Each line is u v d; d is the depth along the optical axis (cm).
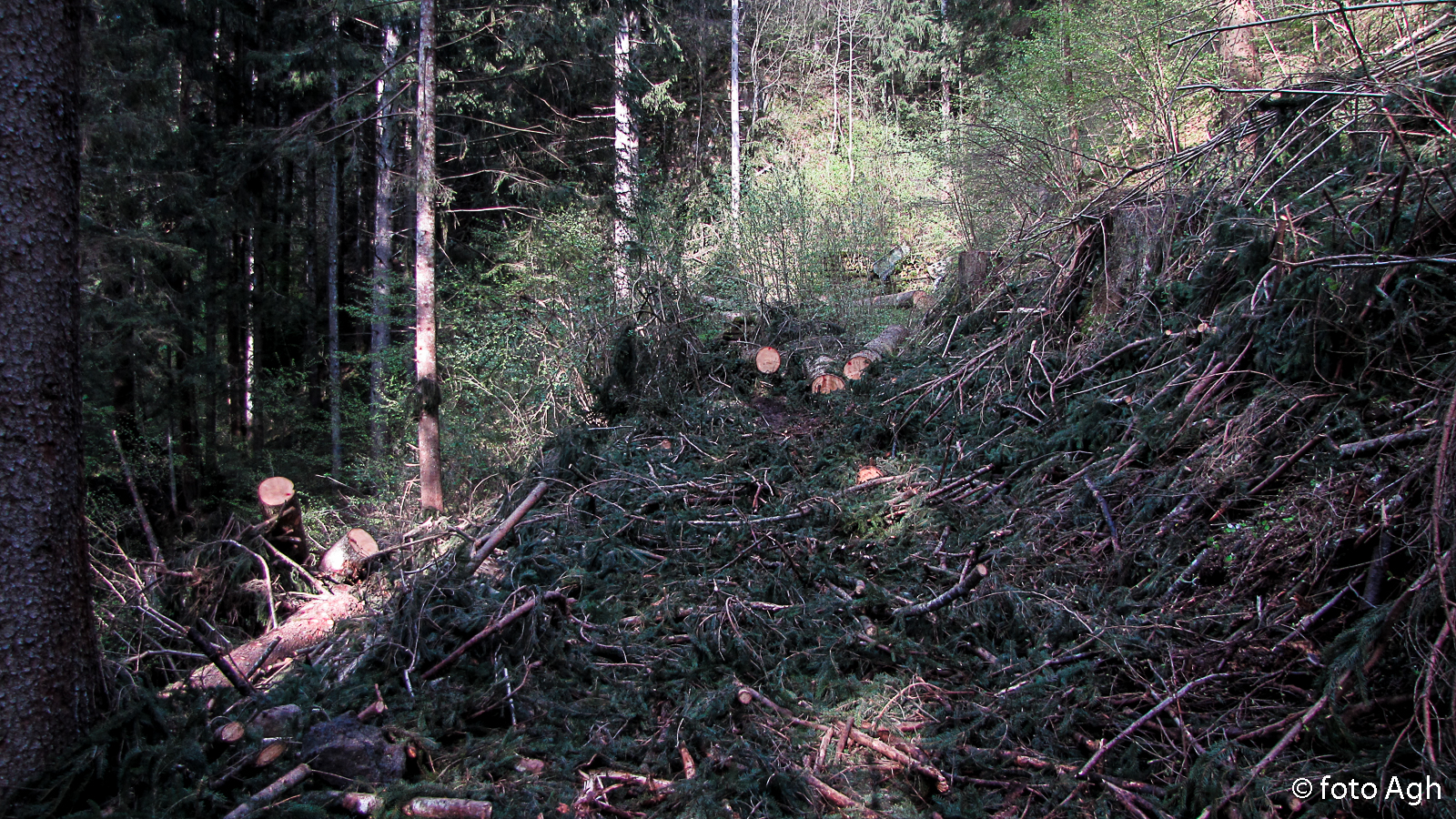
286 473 1287
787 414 810
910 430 659
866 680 344
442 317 1107
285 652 411
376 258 1215
